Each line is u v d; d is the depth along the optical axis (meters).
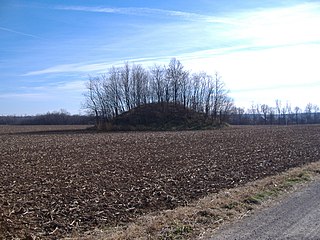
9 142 46.12
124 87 98.94
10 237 8.78
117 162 23.31
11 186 15.47
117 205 12.01
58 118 135.50
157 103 99.81
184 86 100.75
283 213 10.41
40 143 43.28
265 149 29.47
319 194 13.03
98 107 97.25
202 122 91.88
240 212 10.61
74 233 9.20
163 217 9.98
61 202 12.38
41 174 18.98
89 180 16.72
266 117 133.38
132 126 86.25
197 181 16.22
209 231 8.78
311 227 9.00
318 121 137.50
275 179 15.71
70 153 30.33
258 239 8.12
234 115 121.12
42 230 9.49
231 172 18.59
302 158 23.64
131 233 8.62
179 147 33.38
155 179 16.77
